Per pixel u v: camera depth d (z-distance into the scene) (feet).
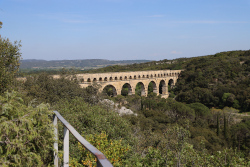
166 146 46.19
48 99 108.88
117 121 61.57
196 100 275.39
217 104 260.42
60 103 77.25
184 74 355.97
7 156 14.87
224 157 39.96
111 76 263.49
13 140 14.89
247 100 228.22
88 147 10.12
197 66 356.79
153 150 40.42
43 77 123.24
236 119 208.64
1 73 57.93
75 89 132.57
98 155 9.05
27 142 16.01
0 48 60.34
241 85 262.26
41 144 16.84
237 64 314.14
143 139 85.56
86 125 61.41
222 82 291.38
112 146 39.70
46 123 17.53
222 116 211.61
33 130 16.22
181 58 547.08
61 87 124.67
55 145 17.78
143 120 171.83
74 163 33.81
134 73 294.87
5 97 17.33
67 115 60.75
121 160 40.57
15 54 65.05
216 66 324.39
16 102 17.44
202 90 278.46
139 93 350.02
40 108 17.30
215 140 145.48
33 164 16.26
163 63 532.73
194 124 185.06
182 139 45.52
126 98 262.88
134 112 209.05
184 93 293.43
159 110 223.51
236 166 37.29
